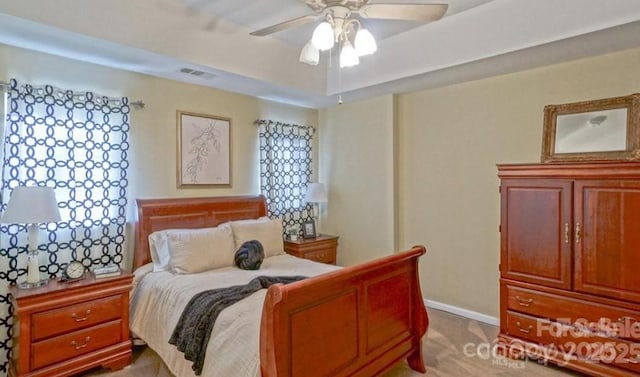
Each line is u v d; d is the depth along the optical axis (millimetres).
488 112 3537
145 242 3215
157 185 3434
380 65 3652
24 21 2221
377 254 4355
